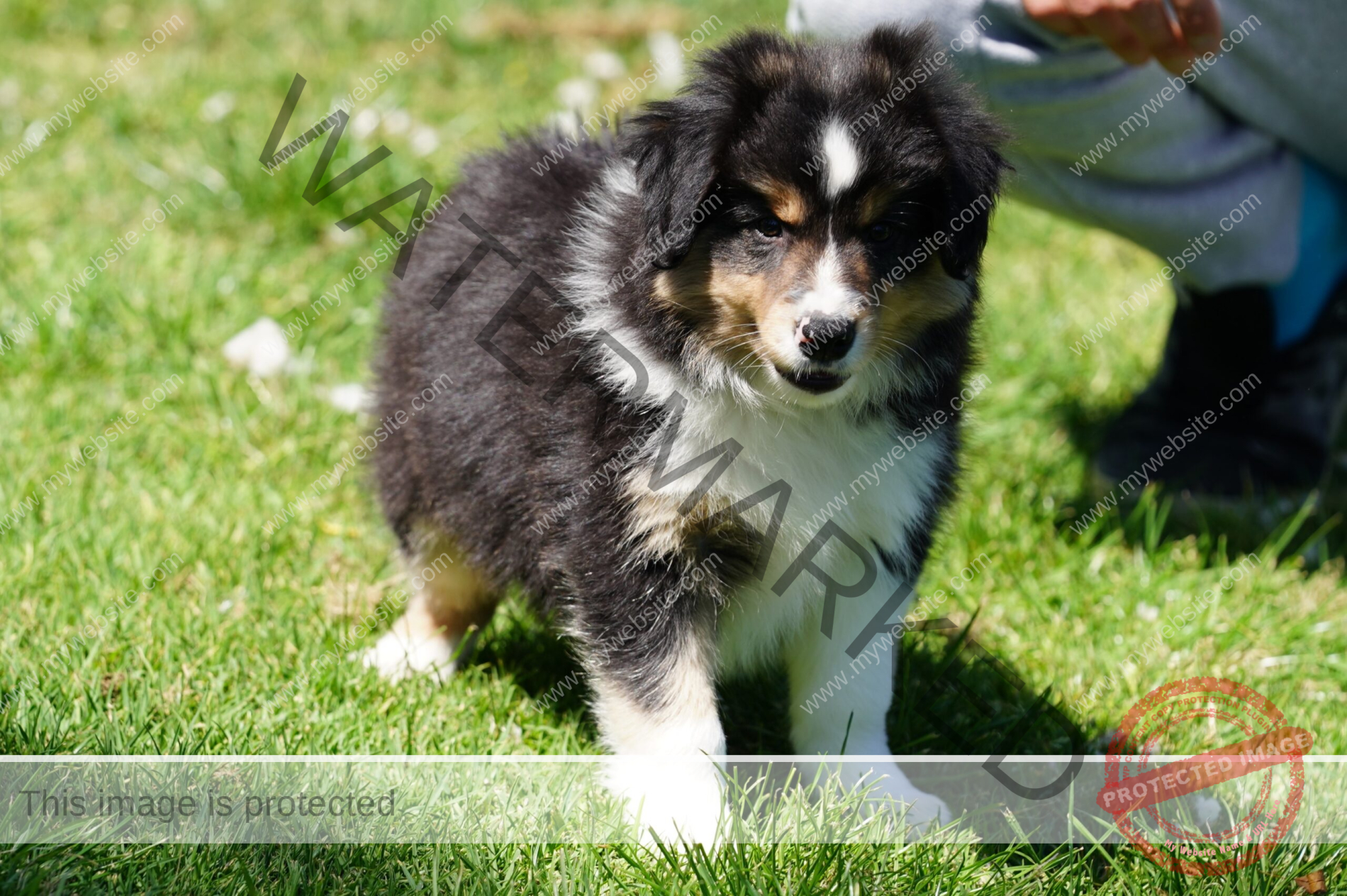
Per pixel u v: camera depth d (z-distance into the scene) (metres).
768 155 2.21
